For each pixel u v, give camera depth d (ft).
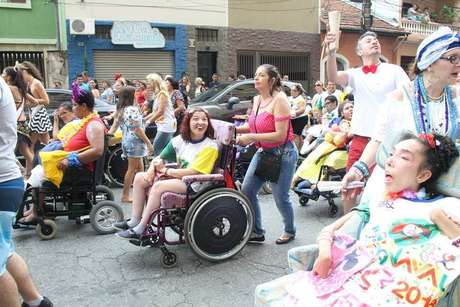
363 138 14.38
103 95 42.45
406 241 7.05
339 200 22.47
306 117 29.01
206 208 14.30
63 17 51.62
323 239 7.71
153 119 23.71
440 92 9.12
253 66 65.57
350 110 20.51
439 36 8.65
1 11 48.80
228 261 15.05
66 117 19.48
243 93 38.27
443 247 6.77
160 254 15.66
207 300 12.59
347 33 73.46
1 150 9.52
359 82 14.15
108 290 13.16
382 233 7.28
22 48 50.24
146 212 14.35
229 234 14.82
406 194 7.45
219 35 61.52
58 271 14.42
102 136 17.16
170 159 15.80
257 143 15.85
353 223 8.10
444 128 8.97
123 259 15.33
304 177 20.72
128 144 21.21
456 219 6.91
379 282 6.89
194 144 15.12
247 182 15.76
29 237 17.37
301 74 70.49
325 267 7.39
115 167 24.84
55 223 17.49
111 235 17.58
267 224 18.71
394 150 7.64
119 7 54.54
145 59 57.21
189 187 14.52
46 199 17.37
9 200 9.61
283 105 14.79
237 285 13.44
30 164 24.88
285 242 16.52
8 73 22.16
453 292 7.16
